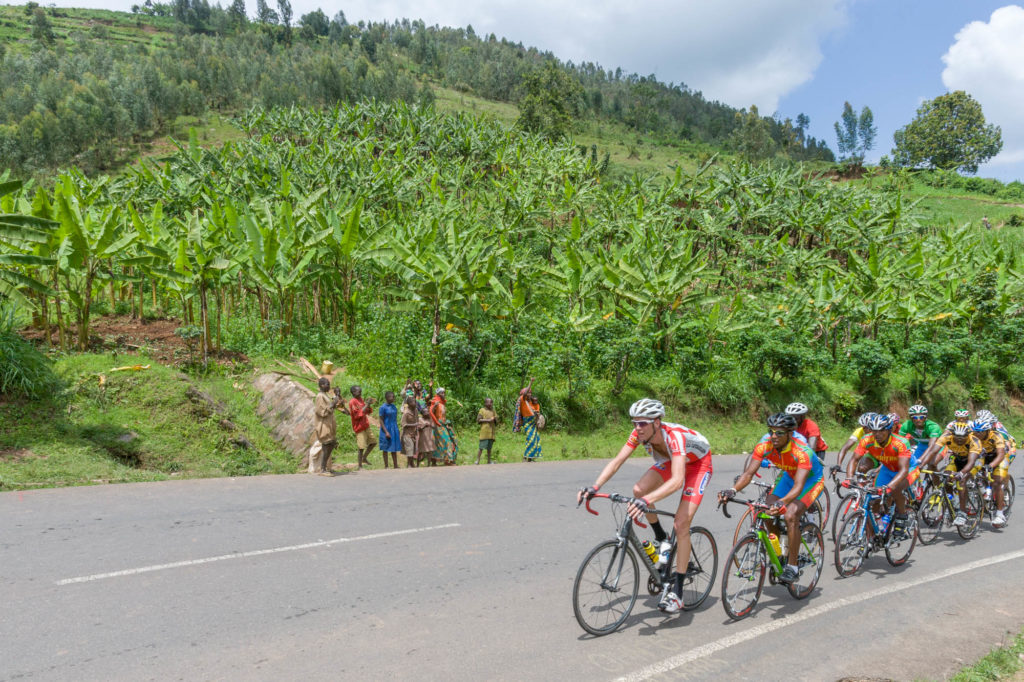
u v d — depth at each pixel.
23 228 11.01
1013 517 10.34
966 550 8.41
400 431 12.27
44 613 4.81
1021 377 26.72
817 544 6.42
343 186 30.28
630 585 5.32
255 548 6.55
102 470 9.60
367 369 16.19
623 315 21.33
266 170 32.31
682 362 20.92
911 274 26.08
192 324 16.78
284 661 4.33
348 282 18.84
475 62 170.50
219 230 15.77
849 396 22.50
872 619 5.85
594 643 4.95
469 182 39.78
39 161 66.56
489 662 4.50
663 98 198.00
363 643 4.68
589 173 42.72
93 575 5.58
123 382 12.02
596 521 8.62
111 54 121.69
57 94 86.25
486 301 19.23
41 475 9.01
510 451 14.87
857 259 25.44
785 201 34.22
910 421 8.56
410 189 30.59
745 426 20.64
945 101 101.00
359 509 8.40
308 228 18.14
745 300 26.69
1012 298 27.64
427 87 115.56
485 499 9.48
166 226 19.06
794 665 4.80
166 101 83.75
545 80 89.88
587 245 30.00
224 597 5.31
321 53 152.62
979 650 5.30
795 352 21.67
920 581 7.02
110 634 4.55
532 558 6.89
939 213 58.50
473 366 17.48
